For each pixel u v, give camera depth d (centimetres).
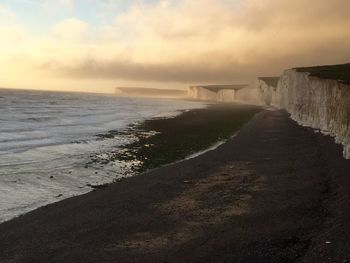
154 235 1314
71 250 1195
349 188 1719
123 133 4641
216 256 1122
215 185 2025
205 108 12181
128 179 2225
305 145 3194
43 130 4566
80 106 10600
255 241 1216
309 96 5069
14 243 1260
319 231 1266
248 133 4538
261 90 16075
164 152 3253
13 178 2188
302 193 1764
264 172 2302
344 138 2677
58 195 1905
